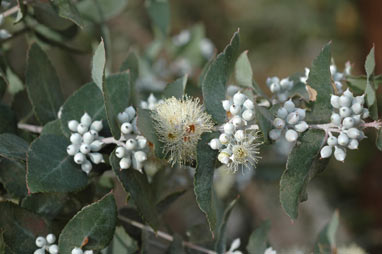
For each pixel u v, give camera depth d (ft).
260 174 1.52
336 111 1.07
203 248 1.22
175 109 1.05
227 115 1.07
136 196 1.06
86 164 1.07
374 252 2.06
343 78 1.15
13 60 1.37
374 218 2.18
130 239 1.17
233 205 1.20
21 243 1.07
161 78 1.74
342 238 2.12
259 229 1.25
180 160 1.06
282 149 1.53
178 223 1.76
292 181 1.05
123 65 1.23
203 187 1.05
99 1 1.39
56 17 1.19
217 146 1.05
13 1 1.20
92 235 1.06
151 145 1.08
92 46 1.39
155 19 1.55
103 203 1.05
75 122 1.08
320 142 1.06
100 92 1.11
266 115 1.05
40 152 1.07
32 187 1.05
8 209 1.07
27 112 1.24
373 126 1.05
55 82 1.19
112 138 1.07
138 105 1.17
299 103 1.13
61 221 1.10
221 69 1.07
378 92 1.88
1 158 1.12
